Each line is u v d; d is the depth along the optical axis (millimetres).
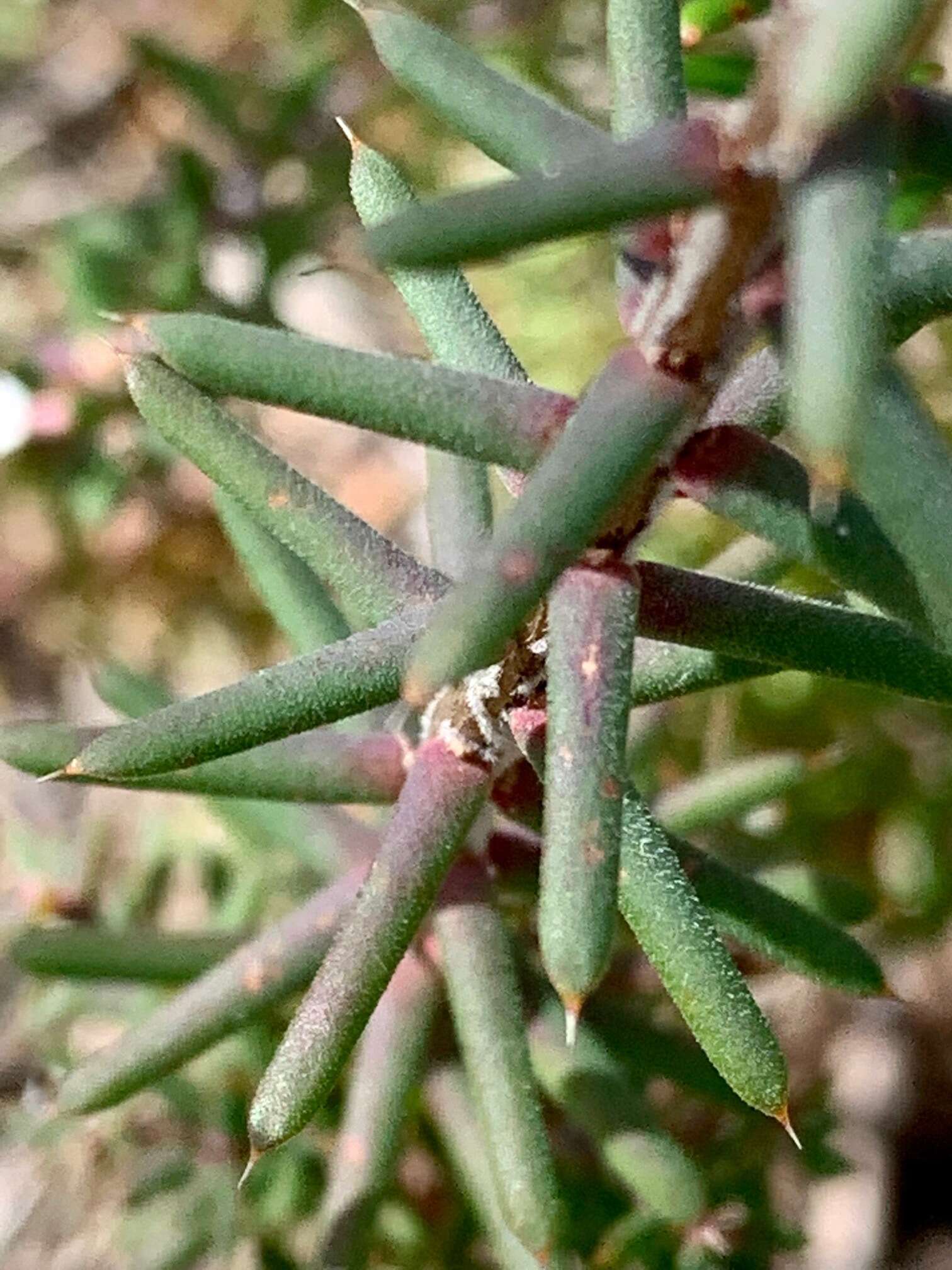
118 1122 48
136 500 78
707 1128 49
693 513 64
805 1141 48
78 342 67
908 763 68
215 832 54
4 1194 51
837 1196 68
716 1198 46
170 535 80
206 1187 46
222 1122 46
